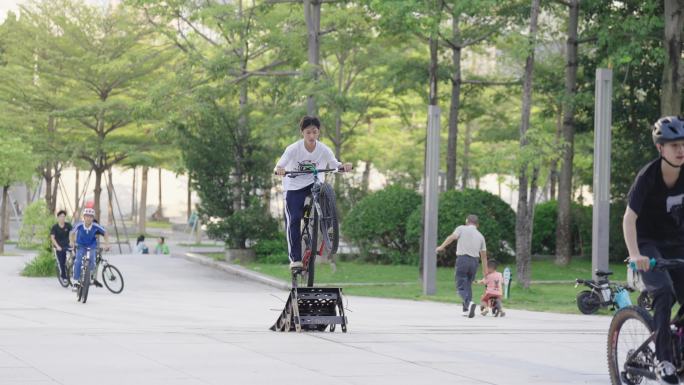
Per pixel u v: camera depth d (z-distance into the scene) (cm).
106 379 1494
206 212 7050
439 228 6538
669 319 1259
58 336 2011
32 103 10794
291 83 6359
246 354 1795
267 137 6838
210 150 6938
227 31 6950
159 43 11219
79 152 10706
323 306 2336
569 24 6562
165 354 1775
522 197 5262
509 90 7650
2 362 1634
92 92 11175
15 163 9075
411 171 9956
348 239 7031
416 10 5116
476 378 1590
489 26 6806
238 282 5897
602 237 4172
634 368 1324
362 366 1684
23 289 4953
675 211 1270
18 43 10800
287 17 7156
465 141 9694
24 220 7675
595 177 4188
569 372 1688
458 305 4425
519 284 5266
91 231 4156
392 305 4253
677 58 5650
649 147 6956
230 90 7050
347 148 10169
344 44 7444
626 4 6350
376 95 8619
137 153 10594
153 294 4869
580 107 6831
